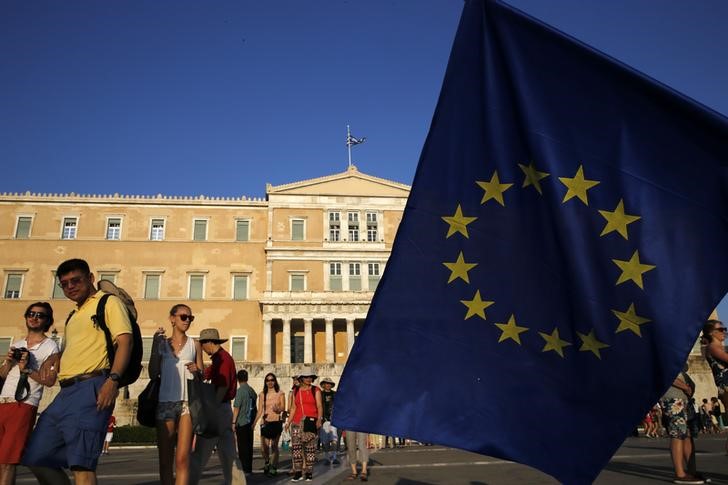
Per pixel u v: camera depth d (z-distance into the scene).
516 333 5.69
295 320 59.59
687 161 5.48
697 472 10.88
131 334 6.32
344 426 5.58
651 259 5.38
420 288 5.91
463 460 18.30
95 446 5.89
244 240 61.56
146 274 59.06
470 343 5.76
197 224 61.38
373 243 62.59
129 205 60.81
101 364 6.21
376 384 5.68
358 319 60.09
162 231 60.69
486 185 5.99
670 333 5.23
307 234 62.16
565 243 5.58
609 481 11.07
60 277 6.52
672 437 10.78
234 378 10.43
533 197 5.82
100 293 6.54
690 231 5.38
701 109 5.38
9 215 58.62
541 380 5.55
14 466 7.88
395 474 14.12
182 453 8.12
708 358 10.90
